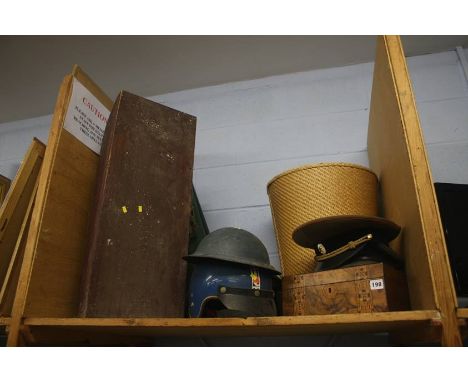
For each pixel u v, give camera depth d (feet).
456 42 5.73
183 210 4.17
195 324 3.02
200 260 3.75
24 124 7.19
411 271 3.28
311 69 6.23
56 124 3.80
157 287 3.75
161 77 6.35
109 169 3.78
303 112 6.00
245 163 5.88
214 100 6.44
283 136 5.92
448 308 2.58
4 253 3.97
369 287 3.11
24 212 4.22
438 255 2.68
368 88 5.91
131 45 5.72
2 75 6.20
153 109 4.29
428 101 5.62
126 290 3.56
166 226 3.98
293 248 4.39
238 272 3.62
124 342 4.51
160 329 3.47
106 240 3.58
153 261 3.79
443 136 5.39
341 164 4.43
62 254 3.64
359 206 4.33
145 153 4.06
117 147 3.89
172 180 4.17
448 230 3.92
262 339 4.77
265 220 5.48
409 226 3.26
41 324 3.14
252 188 5.70
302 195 4.42
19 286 3.25
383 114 4.06
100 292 3.43
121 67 6.11
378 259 3.37
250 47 5.80
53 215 3.59
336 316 2.81
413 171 2.91
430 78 5.76
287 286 3.54
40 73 6.17
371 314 2.74
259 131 6.04
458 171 5.17
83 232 3.95
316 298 3.30
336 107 5.91
